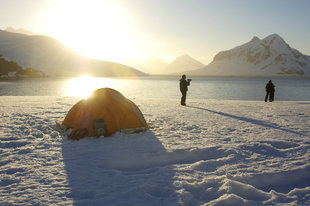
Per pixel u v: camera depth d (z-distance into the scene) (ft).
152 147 17.97
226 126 26.27
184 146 18.20
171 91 167.94
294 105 49.57
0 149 17.12
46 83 272.92
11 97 59.11
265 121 29.71
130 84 269.03
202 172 13.82
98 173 13.42
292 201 10.87
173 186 11.83
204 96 132.36
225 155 16.78
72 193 11.05
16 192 10.99
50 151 16.96
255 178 13.10
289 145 19.40
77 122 21.08
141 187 11.48
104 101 21.80
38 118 28.53
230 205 10.30
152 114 33.53
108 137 20.59
